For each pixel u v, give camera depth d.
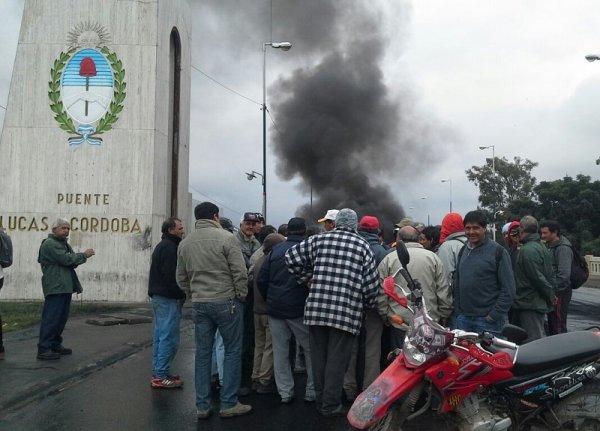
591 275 33.41
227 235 6.00
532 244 6.39
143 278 16.41
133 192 16.67
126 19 17.06
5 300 16.34
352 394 6.67
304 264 6.09
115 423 5.78
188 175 21.66
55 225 8.38
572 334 4.48
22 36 17.00
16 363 8.03
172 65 19.98
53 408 6.25
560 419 4.34
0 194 16.67
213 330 6.07
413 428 5.61
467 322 5.78
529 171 52.84
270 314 6.59
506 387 4.25
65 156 16.75
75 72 16.94
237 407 6.08
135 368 8.22
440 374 4.01
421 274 6.00
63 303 8.48
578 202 43.50
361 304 5.91
